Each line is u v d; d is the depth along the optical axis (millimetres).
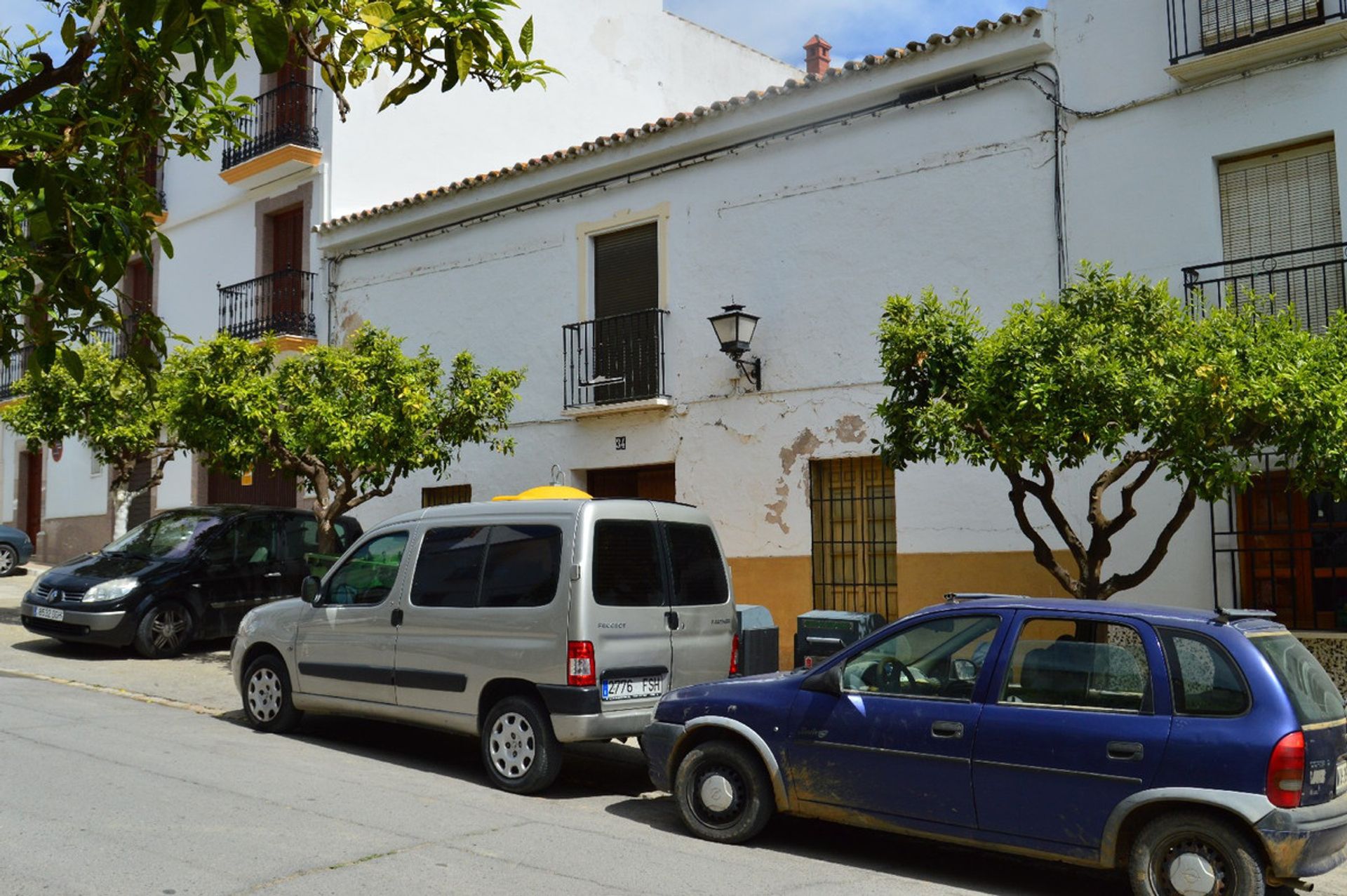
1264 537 9281
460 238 15648
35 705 9531
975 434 7387
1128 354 7004
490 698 7762
